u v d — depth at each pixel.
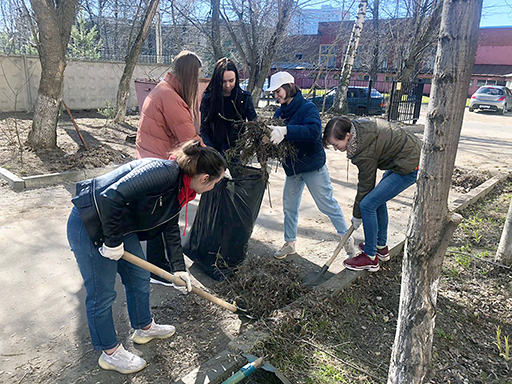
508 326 3.09
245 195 3.38
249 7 13.12
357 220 3.51
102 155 7.10
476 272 3.87
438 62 1.65
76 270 3.61
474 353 2.78
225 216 3.40
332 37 27.72
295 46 20.19
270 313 2.96
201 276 3.61
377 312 3.21
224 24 14.12
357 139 3.07
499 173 7.62
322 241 4.48
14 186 5.53
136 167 2.09
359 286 3.52
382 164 3.25
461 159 9.24
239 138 3.49
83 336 2.77
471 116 20.19
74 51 18.17
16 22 15.88
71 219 2.21
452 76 1.62
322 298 3.15
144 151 3.19
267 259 3.83
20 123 9.82
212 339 2.79
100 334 2.34
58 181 5.95
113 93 14.22
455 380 2.52
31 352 2.59
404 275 2.00
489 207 5.88
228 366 2.45
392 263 4.04
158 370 2.48
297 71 23.30
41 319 2.92
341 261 3.99
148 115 3.15
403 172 3.18
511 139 13.11
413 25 17.11
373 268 3.59
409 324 1.99
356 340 2.85
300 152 3.51
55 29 6.69
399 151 3.14
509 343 2.89
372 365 2.60
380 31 20.41
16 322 2.87
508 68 33.00
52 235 4.24
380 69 24.98
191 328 2.89
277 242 4.42
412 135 3.25
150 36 22.73
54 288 3.31
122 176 2.08
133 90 14.60
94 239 2.09
